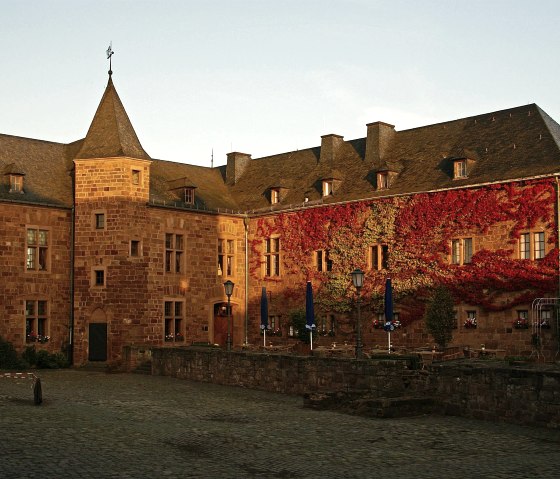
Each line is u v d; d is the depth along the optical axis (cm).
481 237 3073
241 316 3972
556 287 2833
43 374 3058
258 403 2142
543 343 2847
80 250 3484
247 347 3412
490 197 3050
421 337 3247
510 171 3072
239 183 4378
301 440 1493
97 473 1150
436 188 3238
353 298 3497
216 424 1703
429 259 3228
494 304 3006
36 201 3406
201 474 1174
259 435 1546
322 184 3772
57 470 1158
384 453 1370
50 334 3434
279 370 2425
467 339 3075
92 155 3484
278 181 3972
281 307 3834
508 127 3366
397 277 3338
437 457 1341
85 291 3459
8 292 3294
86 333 3441
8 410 1823
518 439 1531
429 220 3241
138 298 3459
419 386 1986
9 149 3594
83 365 3406
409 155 3641
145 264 3506
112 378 2911
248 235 4025
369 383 2123
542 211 2895
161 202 3634
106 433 1516
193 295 3741
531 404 1698
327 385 2255
